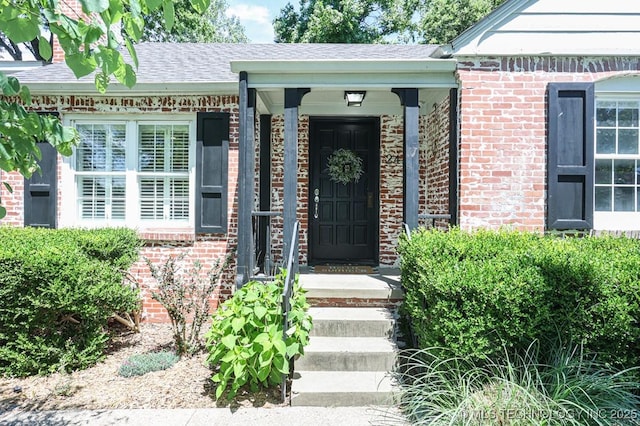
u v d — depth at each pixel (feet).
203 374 13.32
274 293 12.61
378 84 16.52
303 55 23.66
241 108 16.28
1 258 12.80
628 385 9.39
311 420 10.61
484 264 11.02
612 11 16.42
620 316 9.50
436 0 54.95
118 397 11.88
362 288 15.88
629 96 16.81
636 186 16.88
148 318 19.45
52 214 19.76
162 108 19.72
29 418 10.73
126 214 20.07
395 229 22.97
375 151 23.57
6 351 13.03
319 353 12.76
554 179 16.24
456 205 16.90
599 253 11.65
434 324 10.53
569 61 16.52
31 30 5.98
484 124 16.44
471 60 16.44
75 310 13.39
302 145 23.06
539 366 9.97
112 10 5.94
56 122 7.43
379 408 11.21
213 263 19.38
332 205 23.88
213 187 19.42
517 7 16.35
